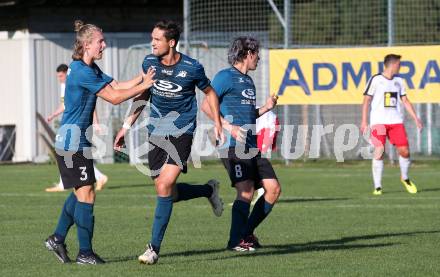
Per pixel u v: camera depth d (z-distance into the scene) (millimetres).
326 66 70625
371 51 70062
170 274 27219
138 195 53812
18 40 85250
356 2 82625
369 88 54844
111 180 64500
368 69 70188
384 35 82438
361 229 38031
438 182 61656
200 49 77375
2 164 82312
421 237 35438
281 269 28125
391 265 28797
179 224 40094
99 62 84750
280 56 71188
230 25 82812
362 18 82625
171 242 34469
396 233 36688
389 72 54906
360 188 57594
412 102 69688
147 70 29453
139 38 85500
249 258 30422
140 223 40562
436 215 42938
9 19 85750
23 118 85125
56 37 85438
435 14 80062
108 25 86875
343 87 70438
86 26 29062
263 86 76625
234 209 32406
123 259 30453
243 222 32375
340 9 82875
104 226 39469
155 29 29047
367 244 33688
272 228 38562
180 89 29234
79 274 27297
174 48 29234
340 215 43062
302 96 71000
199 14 82875
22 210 45781
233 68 32469
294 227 38844
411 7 80312
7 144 85312
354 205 47469
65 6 85562
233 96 32094
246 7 82750
